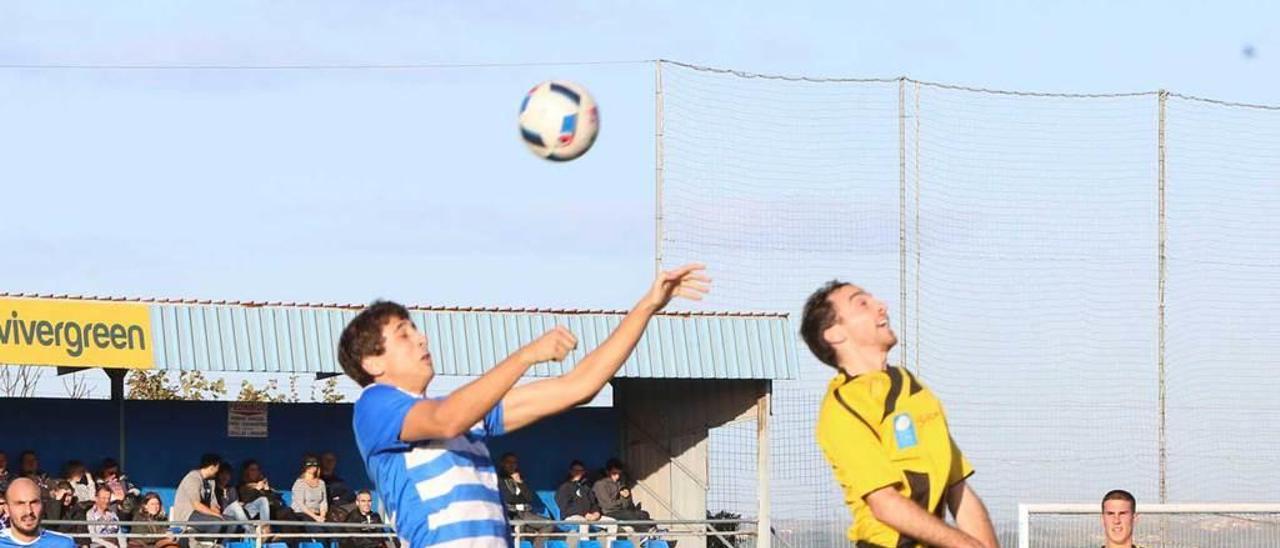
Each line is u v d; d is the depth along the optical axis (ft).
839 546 100.58
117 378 105.50
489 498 27.22
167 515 105.70
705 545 105.19
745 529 103.86
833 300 26.99
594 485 104.63
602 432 113.60
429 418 25.71
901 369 26.81
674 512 108.99
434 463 26.66
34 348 92.63
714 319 101.96
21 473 94.58
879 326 26.81
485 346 100.22
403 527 26.76
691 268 27.22
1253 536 70.54
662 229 96.58
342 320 99.86
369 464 27.12
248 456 107.96
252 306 98.02
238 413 108.06
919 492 25.98
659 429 110.73
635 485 112.78
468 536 26.58
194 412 107.24
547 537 99.40
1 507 88.02
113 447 105.40
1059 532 68.23
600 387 27.58
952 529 25.27
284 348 98.07
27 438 103.71
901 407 26.11
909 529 25.32
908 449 25.88
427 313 99.81
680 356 100.94
